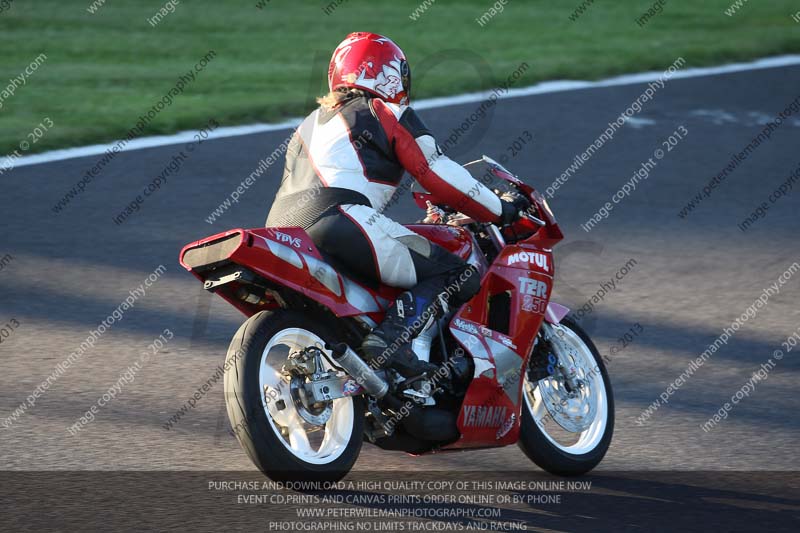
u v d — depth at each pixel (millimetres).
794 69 62281
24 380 23000
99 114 48250
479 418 18703
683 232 36375
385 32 69312
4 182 38406
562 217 37469
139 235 33750
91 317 27109
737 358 25906
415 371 18000
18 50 61531
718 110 52938
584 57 63125
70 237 33250
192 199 37562
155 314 27500
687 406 22891
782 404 23094
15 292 28594
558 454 19344
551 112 50750
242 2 78812
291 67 59906
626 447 20719
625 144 46656
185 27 70125
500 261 19469
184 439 20141
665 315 28859
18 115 47625
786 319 28766
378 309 18188
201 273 17328
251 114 48656
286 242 17031
